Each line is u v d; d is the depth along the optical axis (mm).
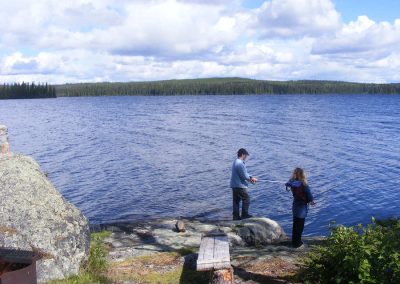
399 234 8047
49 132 59938
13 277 5352
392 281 7293
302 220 12000
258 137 50125
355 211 19938
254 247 12211
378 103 143625
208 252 8914
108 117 89562
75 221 9508
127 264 10492
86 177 29062
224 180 27078
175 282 9258
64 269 8906
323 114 89750
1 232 8672
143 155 38031
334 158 35062
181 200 22328
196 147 42562
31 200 9258
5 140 10398
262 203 21312
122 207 21281
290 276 9391
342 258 8172
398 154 36969
